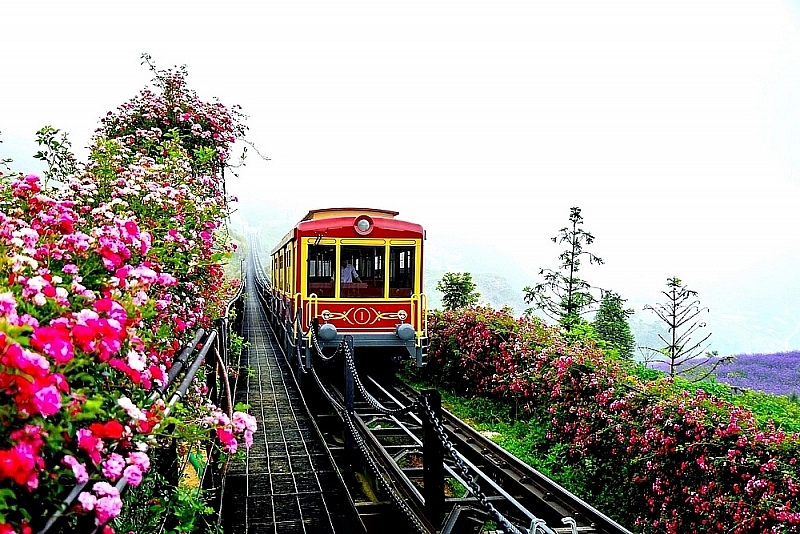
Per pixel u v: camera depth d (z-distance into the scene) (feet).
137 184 16.25
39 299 7.36
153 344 11.68
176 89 28.60
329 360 31.96
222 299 26.30
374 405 21.47
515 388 31.53
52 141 17.78
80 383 7.69
